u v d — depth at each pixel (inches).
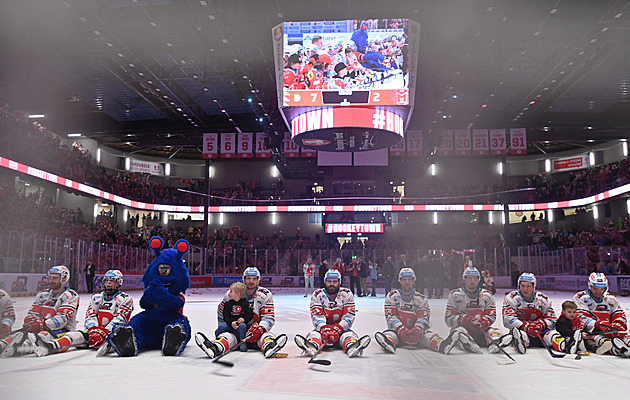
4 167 1148.5
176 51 1043.3
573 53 1036.5
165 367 216.5
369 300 840.3
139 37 971.3
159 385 179.6
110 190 1612.9
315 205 1733.5
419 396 163.5
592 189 1609.3
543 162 1946.4
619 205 1672.0
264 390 171.6
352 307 270.8
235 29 963.3
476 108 1390.3
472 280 269.3
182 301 259.6
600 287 263.9
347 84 881.5
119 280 273.4
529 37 965.2
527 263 1499.8
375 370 209.2
